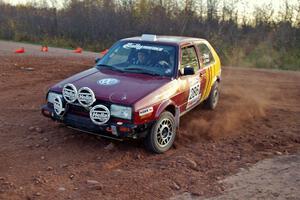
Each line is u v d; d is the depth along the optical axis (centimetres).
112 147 602
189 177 522
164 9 2877
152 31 2727
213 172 542
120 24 2864
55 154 570
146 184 495
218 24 2720
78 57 1788
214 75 845
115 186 485
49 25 3095
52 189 468
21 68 1291
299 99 1043
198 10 2870
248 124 788
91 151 588
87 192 466
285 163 580
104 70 667
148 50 689
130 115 545
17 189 462
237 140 686
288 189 493
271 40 2436
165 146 609
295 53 2202
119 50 711
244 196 472
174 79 642
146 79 627
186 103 691
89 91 559
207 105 863
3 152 567
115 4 3039
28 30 3120
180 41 722
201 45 806
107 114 549
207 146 648
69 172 515
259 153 623
